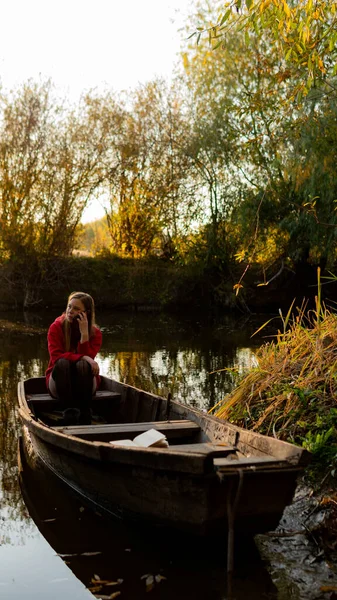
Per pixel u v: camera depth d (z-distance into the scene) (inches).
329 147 474.6
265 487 139.2
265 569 140.9
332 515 164.4
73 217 816.9
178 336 575.5
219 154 725.9
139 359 442.6
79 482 176.9
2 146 776.9
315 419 221.0
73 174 806.5
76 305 233.6
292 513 169.2
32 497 183.9
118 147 828.6
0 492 187.5
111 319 726.5
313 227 618.5
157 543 154.9
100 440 183.0
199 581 135.4
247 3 211.0
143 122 832.9
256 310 799.1
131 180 855.1
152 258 872.9
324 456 200.4
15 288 804.6
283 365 248.8
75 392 226.7
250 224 685.3
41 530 161.8
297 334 266.8
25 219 791.7
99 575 138.8
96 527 164.1
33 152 783.1
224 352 475.2
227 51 663.1
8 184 782.5
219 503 139.3
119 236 890.1
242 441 165.3
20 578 138.0
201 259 820.6
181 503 142.6
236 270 803.4
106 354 465.1
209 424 186.4
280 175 643.5
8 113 776.9
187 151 798.5
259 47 658.8
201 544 151.3
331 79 403.9
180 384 352.2
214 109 716.0
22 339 529.0
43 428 181.2
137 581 136.3
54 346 231.6
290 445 144.9
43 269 800.9
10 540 156.5
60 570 141.3
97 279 825.5
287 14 224.8
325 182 534.6
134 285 824.3
